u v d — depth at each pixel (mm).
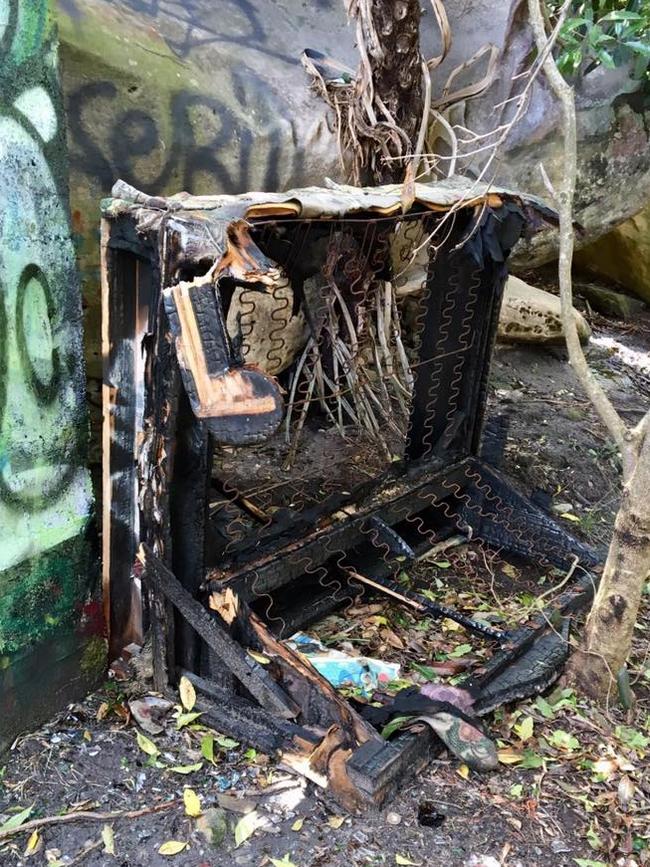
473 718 2416
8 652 2264
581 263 7566
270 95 3770
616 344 6430
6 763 2293
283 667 2385
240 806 2211
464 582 3373
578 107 5039
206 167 3467
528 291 5621
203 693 2514
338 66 4105
